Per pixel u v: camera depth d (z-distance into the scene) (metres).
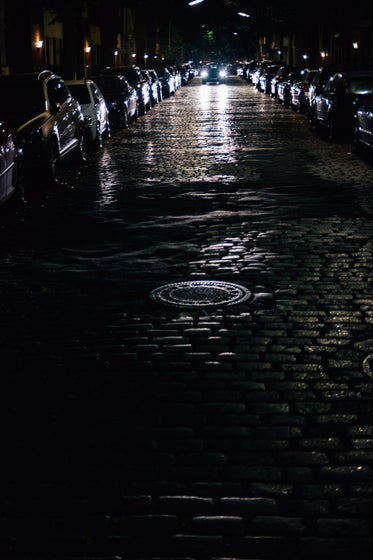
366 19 45.47
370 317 6.02
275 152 17.91
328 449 3.96
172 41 104.88
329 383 4.79
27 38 41.00
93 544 3.21
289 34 65.94
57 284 7.29
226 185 13.11
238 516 3.38
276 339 5.59
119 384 4.89
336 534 3.22
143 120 29.19
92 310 6.46
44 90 14.73
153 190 12.84
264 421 4.31
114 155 18.25
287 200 11.46
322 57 58.53
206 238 9.10
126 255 8.37
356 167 15.10
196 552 3.14
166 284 7.17
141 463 3.88
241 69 97.75
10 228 10.05
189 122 27.56
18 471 3.84
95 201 11.93
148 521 3.36
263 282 7.11
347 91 19.66
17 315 6.39
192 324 5.98
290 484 3.63
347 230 9.24
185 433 4.19
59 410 4.54
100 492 3.61
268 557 3.10
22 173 11.77
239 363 5.16
